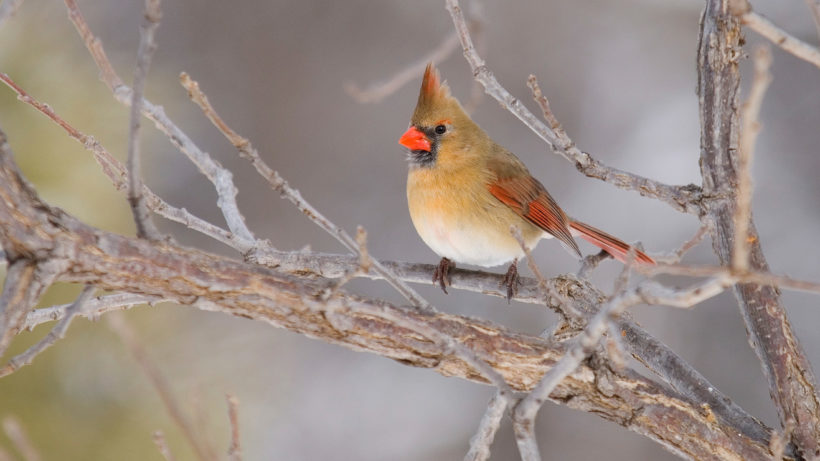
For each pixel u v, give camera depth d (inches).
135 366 244.8
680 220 512.4
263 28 527.8
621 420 178.7
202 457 141.3
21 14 269.7
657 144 545.3
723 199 185.9
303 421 458.3
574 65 560.1
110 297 185.2
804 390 182.4
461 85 532.7
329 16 534.9
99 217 249.3
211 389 269.9
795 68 537.3
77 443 233.5
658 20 563.8
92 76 274.4
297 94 524.7
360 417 474.0
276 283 162.7
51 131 254.8
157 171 363.3
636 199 523.5
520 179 285.1
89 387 242.5
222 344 286.0
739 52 185.5
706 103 187.5
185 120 465.1
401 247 506.6
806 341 480.4
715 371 472.7
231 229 221.8
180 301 159.6
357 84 528.7
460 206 279.7
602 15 565.0
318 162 520.7
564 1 562.6
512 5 559.2
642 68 564.4
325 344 490.3
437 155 280.4
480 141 287.0
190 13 522.0
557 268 494.9
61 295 239.1
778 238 510.0
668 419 177.2
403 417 475.8
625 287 147.2
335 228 169.0
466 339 173.5
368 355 495.5
